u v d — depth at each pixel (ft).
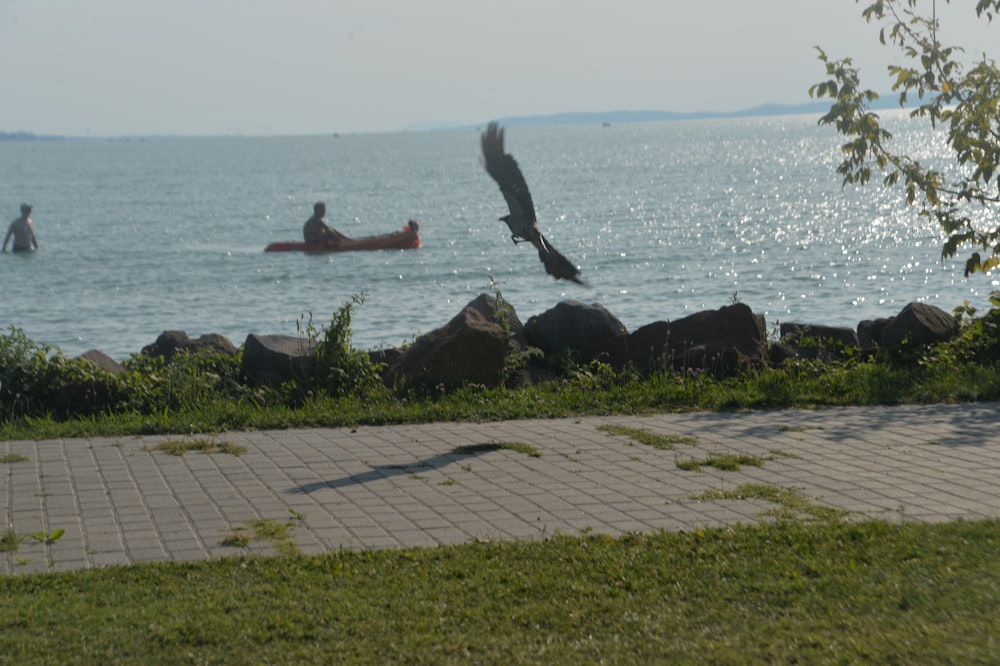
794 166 464.24
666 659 18.99
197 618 21.18
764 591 22.35
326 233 168.04
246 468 34.01
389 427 40.34
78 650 19.74
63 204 315.17
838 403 43.39
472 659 19.25
